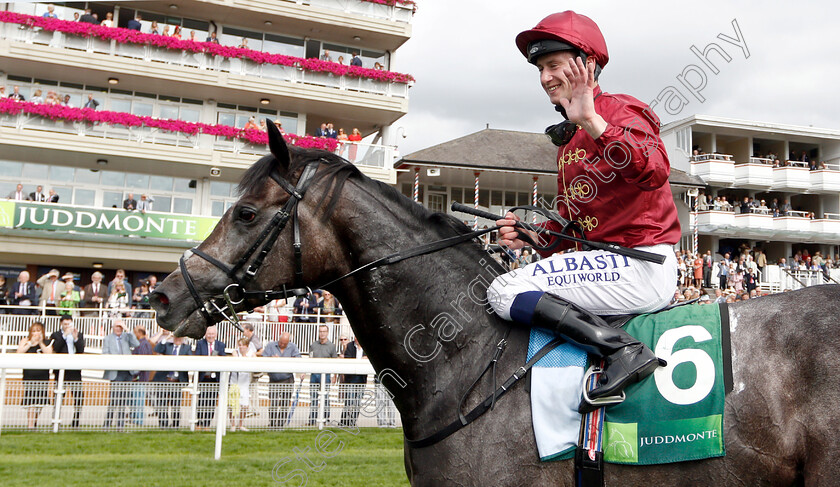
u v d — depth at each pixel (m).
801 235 22.16
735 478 1.67
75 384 6.14
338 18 19.11
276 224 1.95
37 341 8.37
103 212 15.96
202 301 1.93
